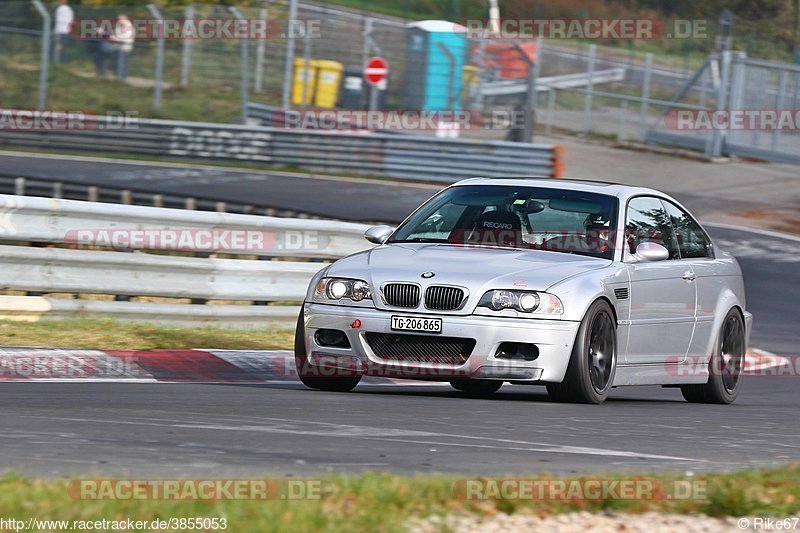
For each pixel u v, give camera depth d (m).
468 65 112.56
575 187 29.81
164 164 101.19
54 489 13.61
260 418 21.75
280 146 102.31
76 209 36.72
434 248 27.97
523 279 25.88
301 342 27.27
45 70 117.31
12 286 35.28
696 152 112.81
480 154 97.12
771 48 142.62
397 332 25.77
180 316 38.44
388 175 99.38
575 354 25.59
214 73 124.50
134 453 17.25
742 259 69.75
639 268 28.28
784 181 101.38
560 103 128.12
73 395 24.83
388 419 22.17
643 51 140.00
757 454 20.08
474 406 24.98
